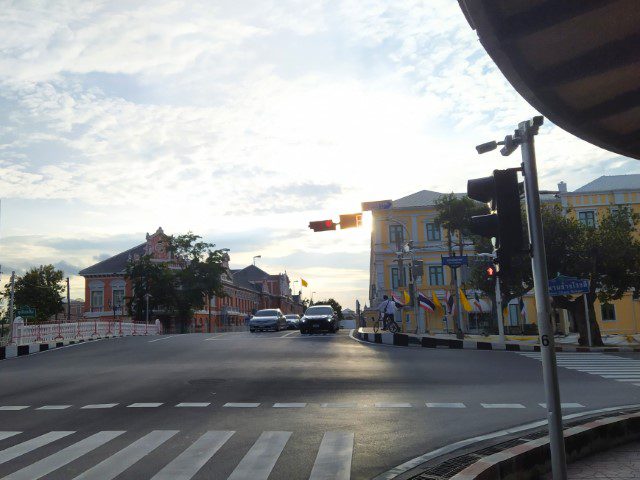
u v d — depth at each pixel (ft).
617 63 15.23
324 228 85.51
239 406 33.04
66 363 58.44
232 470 20.35
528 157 15.65
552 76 15.87
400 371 47.83
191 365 52.65
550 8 13.28
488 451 21.79
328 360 55.21
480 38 14.48
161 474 19.90
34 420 29.94
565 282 76.23
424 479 18.49
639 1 12.89
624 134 19.63
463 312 162.71
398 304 113.09
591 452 22.67
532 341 92.94
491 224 15.94
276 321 116.78
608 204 146.72
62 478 19.54
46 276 236.43
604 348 75.20
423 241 176.76
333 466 20.76
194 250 215.72
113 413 31.50
